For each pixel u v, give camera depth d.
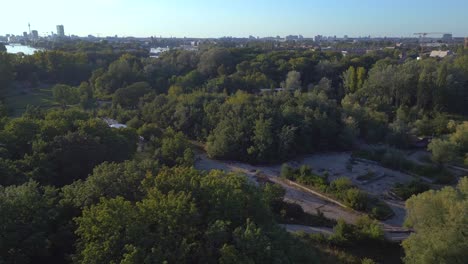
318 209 55.03
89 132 55.50
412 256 35.31
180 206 29.25
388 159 72.00
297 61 134.75
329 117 85.69
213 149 77.62
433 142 70.25
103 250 27.17
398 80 101.88
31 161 46.75
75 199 34.91
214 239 28.73
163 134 76.75
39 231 31.09
